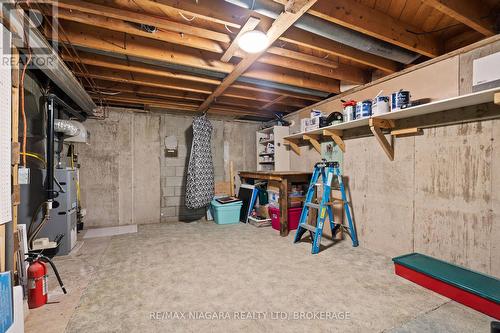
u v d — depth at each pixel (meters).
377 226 2.90
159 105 4.44
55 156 3.14
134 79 3.14
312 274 2.32
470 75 2.04
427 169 2.38
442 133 2.25
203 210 4.98
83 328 1.57
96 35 2.24
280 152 4.62
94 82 3.32
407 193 2.57
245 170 5.50
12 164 1.59
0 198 1.38
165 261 2.69
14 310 1.35
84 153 4.21
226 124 5.34
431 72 2.34
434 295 1.92
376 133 2.58
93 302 1.87
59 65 2.23
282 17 1.77
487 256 1.95
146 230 4.04
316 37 2.25
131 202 4.51
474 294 1.70
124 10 1.82
